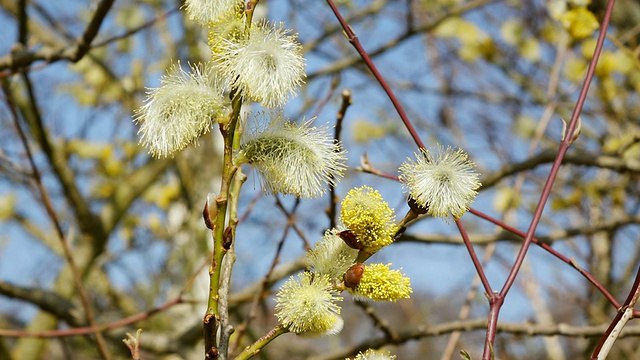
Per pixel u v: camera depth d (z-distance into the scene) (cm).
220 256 166
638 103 611
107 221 659
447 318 809
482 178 478
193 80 173
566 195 652
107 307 752
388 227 176
